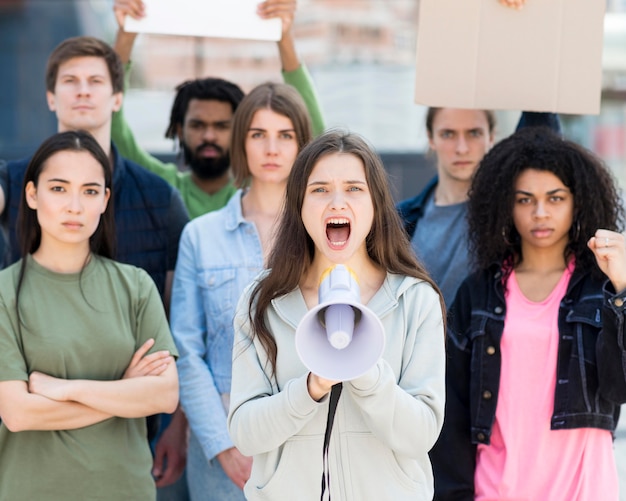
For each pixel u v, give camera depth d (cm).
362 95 713
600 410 302
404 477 251
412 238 395
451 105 352
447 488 314
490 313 321
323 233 250
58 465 303
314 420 250
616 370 295
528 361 311
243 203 379
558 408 303
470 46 351
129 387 308
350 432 251
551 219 323
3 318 305
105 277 325
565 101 351
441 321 262
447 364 326
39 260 320
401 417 240
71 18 859
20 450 305
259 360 258
